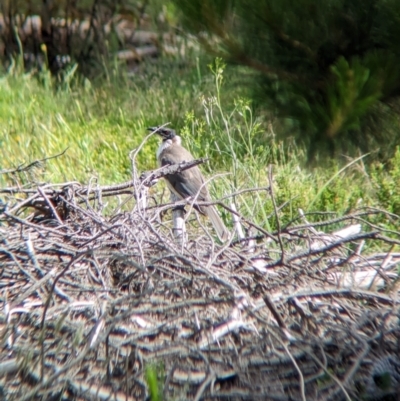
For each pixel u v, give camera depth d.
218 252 7.95
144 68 21.59
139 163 14.65
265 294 7.21
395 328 7.25
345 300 7.62
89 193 9.57
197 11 13.46
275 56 13.88
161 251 8.01
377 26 13.28
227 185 11.62
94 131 16.64
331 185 12.77
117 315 6.96
